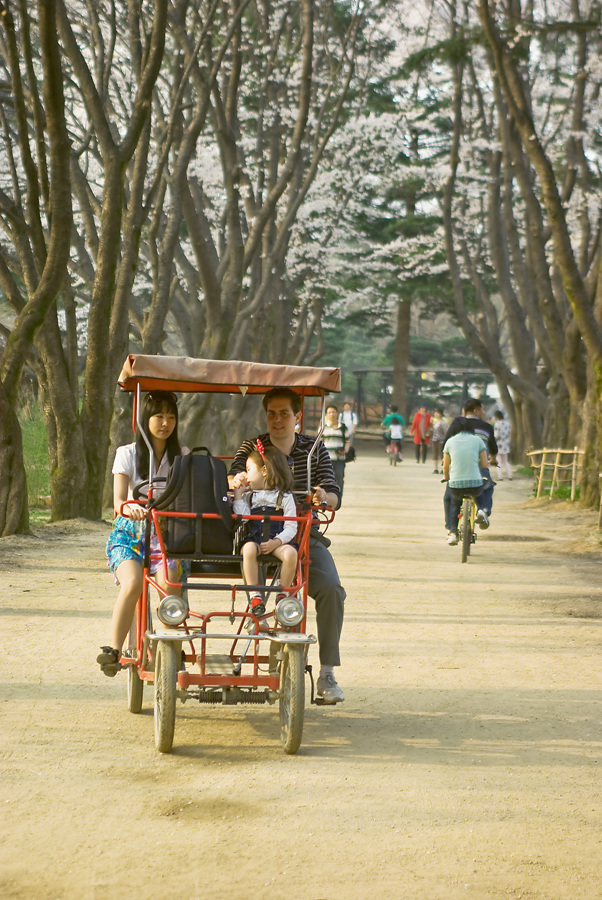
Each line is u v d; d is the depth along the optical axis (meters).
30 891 5.62
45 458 30.59
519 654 11.98
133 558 8.77
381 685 10.48
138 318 37.06
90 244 29.97
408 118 59.28
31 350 22.88
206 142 49.75
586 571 19.11
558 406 48.78
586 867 6.10
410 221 70.44
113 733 8.62
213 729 8.92
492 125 52.84
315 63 43.53
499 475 50.62
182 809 6.88
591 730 8.99
